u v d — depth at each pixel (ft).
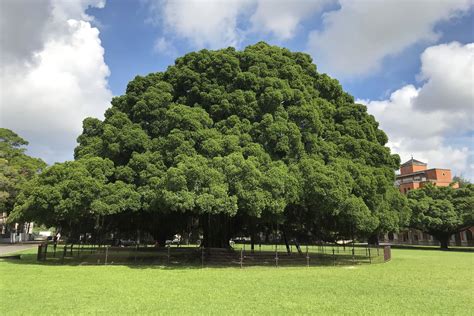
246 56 92.38
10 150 190.70
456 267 74.90
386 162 91.04
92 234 106.52
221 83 87.86
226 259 81.00
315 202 71.72
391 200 91.25
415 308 34.47
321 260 88.84
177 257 91.81
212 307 33.81
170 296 39.09
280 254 99.09
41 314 30.71
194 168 65.77
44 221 77.87
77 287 44.55
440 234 171.53
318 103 93.25
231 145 73.31
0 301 35.86
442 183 232.12
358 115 96.02
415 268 72.23
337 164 75.87
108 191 71.67
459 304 36.52
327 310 33.14
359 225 73.15
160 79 94.38
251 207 65.05
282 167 71.51
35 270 62.23
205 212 71.92
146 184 74.08
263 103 81.92
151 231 119.65
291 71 90.94
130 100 90.53
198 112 79.87
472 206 159.74
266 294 40.73
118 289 43.37
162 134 82.17
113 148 79.25
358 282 50.80
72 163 76.23
